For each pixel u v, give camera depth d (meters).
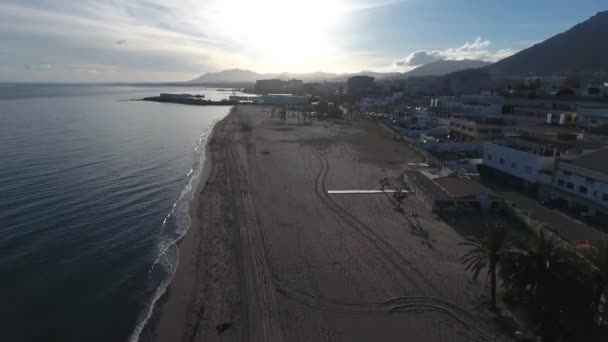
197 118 156.25
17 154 75.19
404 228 40.41
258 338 24.30
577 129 75.62
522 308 25.16
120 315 27.28
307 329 25.02
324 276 31.12
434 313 26.31
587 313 21.27
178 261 34.44
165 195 53.62
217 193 52.34
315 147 86.12
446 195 45.62
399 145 88.75
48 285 30.89
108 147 86.62
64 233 40.41
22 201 49.28
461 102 131.00
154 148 88.00
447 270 31.86
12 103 196.12
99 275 32.44
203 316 26.62
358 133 109.25
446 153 76.94
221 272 32.06
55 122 125.31
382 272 31.64
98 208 47.88
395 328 24.91
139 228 42.03
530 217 40.19
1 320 26.64
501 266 24.94
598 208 40.59
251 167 66.25
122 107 196.75
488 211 44.69
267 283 30.22
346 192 52.50
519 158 52.78
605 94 115.50
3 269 32.97
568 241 33.69
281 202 48.47
